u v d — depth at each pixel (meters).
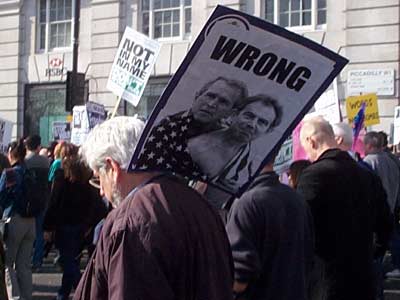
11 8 26.31
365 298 4.91
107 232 2.88
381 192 5.90
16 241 8.91
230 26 3.17
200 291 2.89
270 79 3.35
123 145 3.08
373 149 9.96
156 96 23.45
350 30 20.61
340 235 4.87
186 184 3.15
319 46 3.33
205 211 3.04
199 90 3.22
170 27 23.66
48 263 12.66
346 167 4.98
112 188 3.12
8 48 26.34
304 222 4.11
